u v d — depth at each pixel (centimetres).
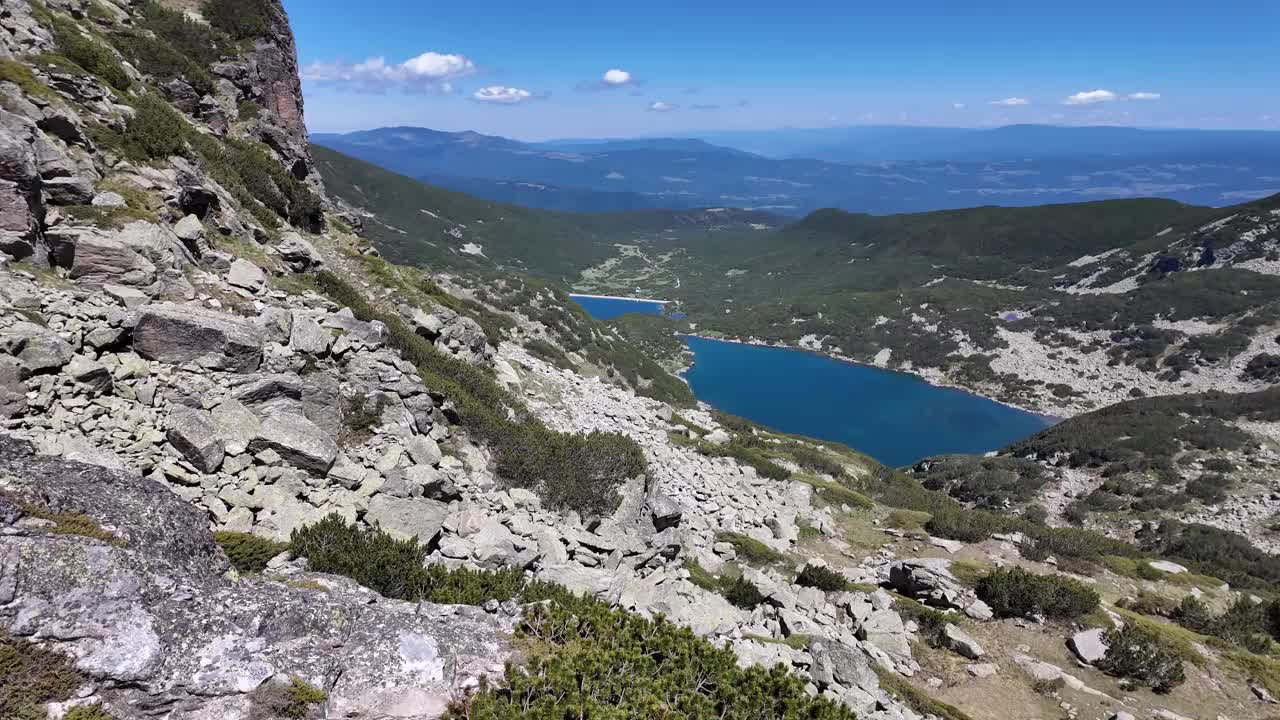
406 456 1697
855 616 1977
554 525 1877
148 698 659
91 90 2300
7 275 1393
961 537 2819
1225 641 1994
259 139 3956
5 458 790
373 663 805
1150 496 6850
